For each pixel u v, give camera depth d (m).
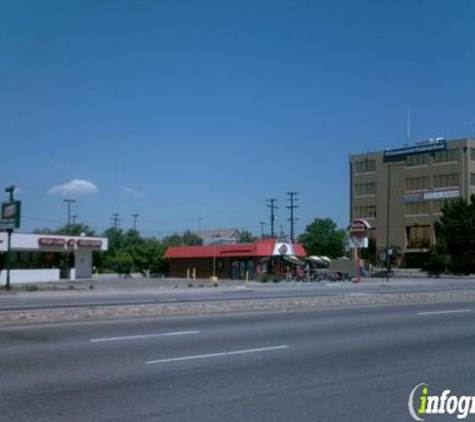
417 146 98.06
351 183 107.12
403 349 12.98
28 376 9.86
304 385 9.41
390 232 100.75
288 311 21.30
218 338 14.20
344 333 15.38
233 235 135.12
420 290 36.28
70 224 103.44
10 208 39.41
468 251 83.00
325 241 120.31
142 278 68.69
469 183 92.44
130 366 10.73
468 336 15.05
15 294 33.97
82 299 29.78
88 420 7.38
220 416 7.60
